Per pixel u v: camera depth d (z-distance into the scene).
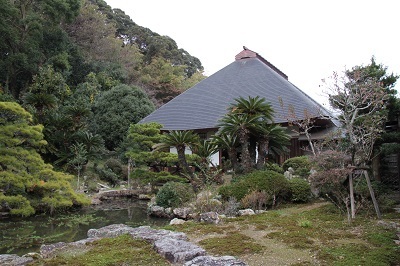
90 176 17.83
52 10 26.83
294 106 18.41
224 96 22.06
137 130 15.86
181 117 21.34
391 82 9.73
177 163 15.34
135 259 4.75
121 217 10.88
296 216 7.93
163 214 10.76
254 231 6.54
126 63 37.28
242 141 11.68
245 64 24.73
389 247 5.04
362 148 7.72
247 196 9.41
